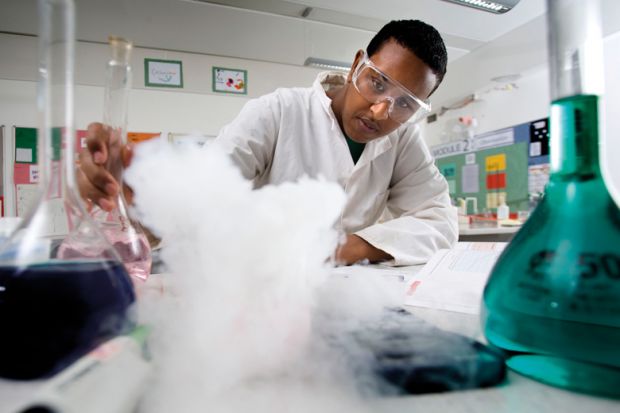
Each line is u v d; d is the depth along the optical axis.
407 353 0.20
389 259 0.72
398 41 0.81
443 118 3.31
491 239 2.18
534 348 0.20
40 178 0.25
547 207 0.22
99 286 0.21
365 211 1.03
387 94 0.82
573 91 0.21
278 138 0.99
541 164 2.50
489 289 0.24
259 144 0.94
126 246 0.35
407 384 0.19
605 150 0.22
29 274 0.20
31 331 0.19
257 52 2.54
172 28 2.22
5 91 2.20
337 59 2.62
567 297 0.19
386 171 1.05
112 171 0.34
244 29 2.29
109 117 0.34
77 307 0.20
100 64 2.25
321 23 2.31
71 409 0.14
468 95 3.02
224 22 2.21
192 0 2.03
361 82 0.86
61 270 0.21
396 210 1.12
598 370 0.18
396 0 2.10
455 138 3.17
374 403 0.18
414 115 0.98
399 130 1.05
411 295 0.38
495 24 2.34
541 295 0.20
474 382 0.19
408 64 0.81
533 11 2.20
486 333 0.24
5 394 0.18
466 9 2.18
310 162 1.00
